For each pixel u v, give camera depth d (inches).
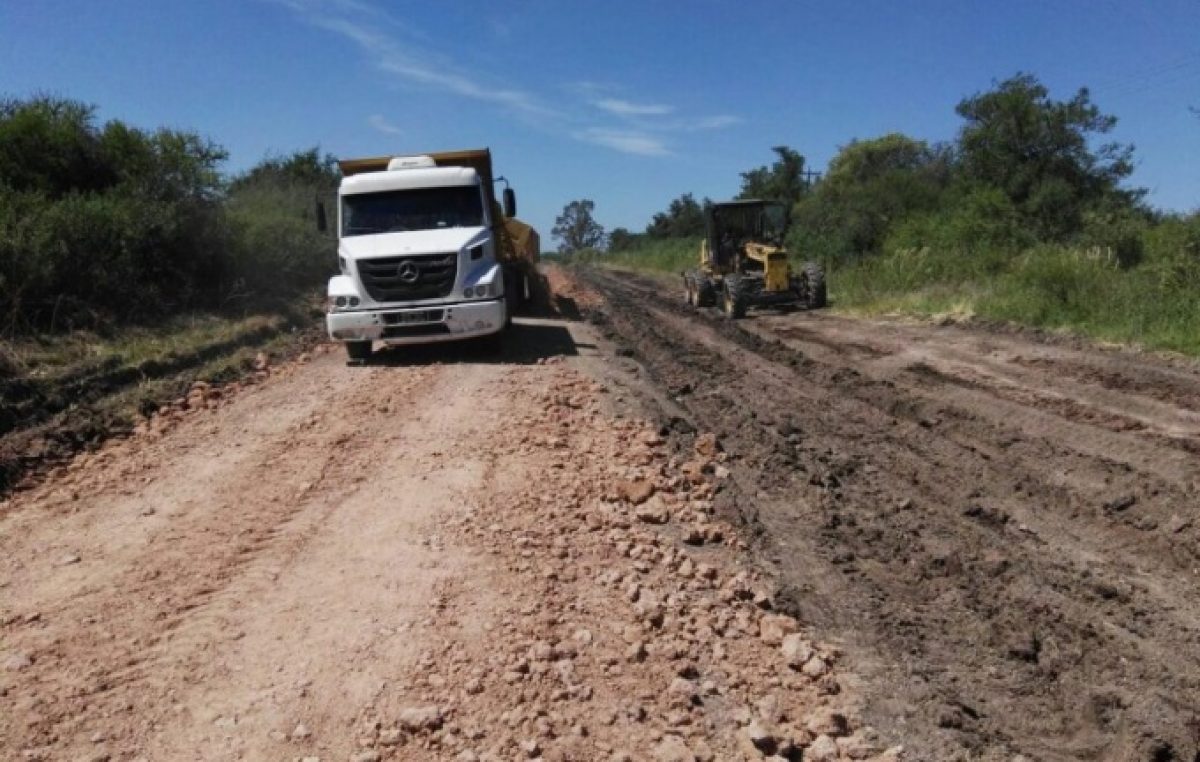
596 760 148.0
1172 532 260.1
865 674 187.3
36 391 397.4
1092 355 497.0
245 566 216.4
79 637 183.6
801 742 159.3
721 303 873.5
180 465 301.9
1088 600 224.5
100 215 574.6
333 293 489.4
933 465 335.9
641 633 188.5
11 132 626.2
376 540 228.8
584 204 3585.1
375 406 378.6
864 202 1146.0
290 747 147.7
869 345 594.6
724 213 872.3
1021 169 987.3
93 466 305.4
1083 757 162.7
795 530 268.5
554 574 211.8
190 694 162.6
